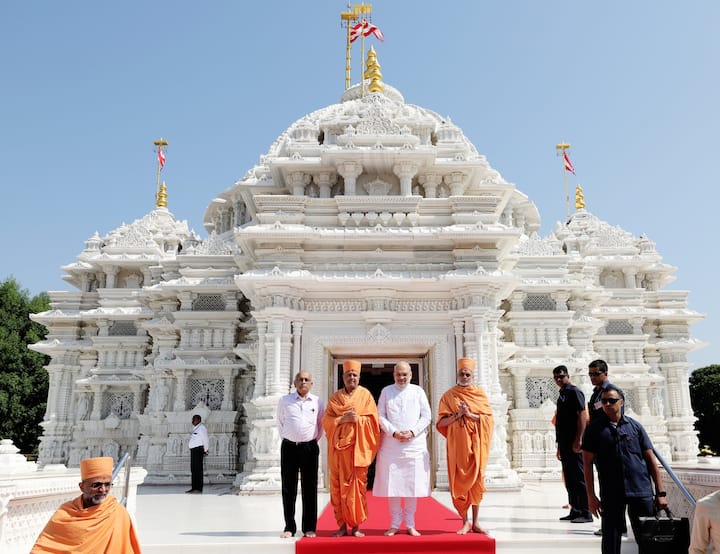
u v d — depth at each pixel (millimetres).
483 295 15656
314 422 8664
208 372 21000
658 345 25094
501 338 21781
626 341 24312
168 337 22078
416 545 7977
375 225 16688
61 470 8867
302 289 15891
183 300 21953
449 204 17047
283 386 15164
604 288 26156
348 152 17141
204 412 20219
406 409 8695
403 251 16453
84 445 23172
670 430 24875
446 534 8453
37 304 45406
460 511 8594
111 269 25906
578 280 23578
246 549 7969
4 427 39469
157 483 19469
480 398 8844
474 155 24391
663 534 6688
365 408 8508
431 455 15141
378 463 8633
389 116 18969
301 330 15766
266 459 14891
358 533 8344
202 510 11898
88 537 5285
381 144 17500
